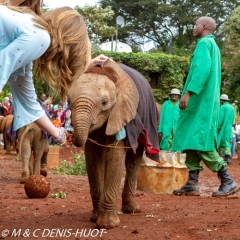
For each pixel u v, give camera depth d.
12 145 22.19
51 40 4.39
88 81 6.13
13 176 13.33
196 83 9.88
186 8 72.19
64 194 9.45
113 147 6.46
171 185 10.73
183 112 10.16
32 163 12.99
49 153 16.19
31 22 4.21
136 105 6.51
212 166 10.06
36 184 9.28
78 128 5.84
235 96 40.19
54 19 4.43
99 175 6.89
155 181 10.77
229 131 18.42
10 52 4.11
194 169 10.24
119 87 6.39
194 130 9.98
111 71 6.39
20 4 4.54
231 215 7.55
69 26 4.45
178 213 7.69
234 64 39.91
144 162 10.99
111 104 6.23
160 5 72.06
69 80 4.51
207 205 8.58
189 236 6.17
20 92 4.61
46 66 4.45
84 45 4.50
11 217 7.31
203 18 10.41
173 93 17.92
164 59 31.50
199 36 10.47
